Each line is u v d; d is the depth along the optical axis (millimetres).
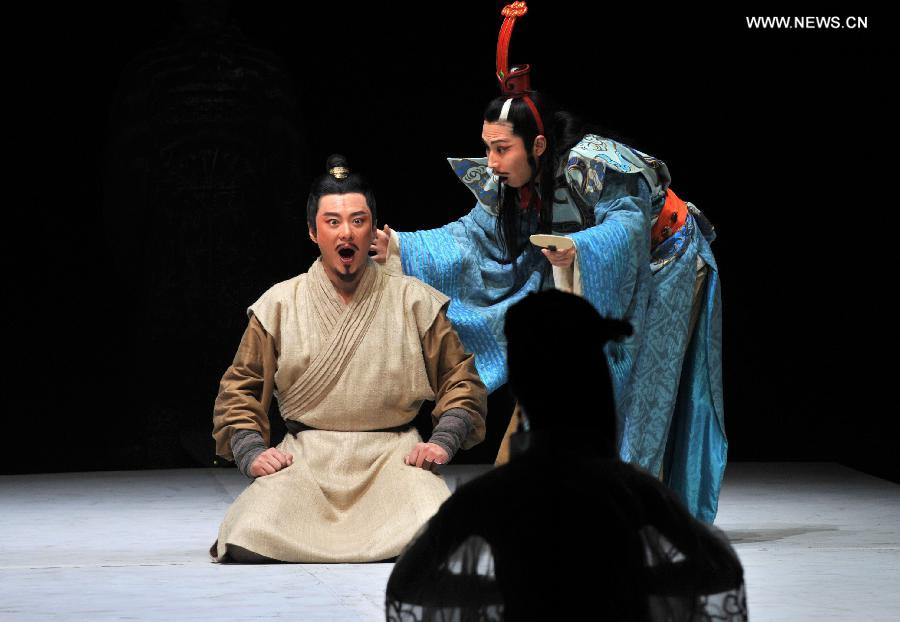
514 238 18828
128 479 26875
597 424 7277
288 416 17250
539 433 7230
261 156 37969
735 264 41000
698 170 40594
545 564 6777
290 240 38281
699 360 19156
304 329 17141
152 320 37500
